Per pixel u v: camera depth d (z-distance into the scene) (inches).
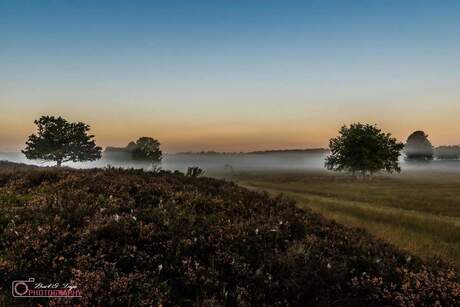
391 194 1594.5
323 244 294.2
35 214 301.7
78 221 290.8
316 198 1243.8
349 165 3070.9
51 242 255.3
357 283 239.6
